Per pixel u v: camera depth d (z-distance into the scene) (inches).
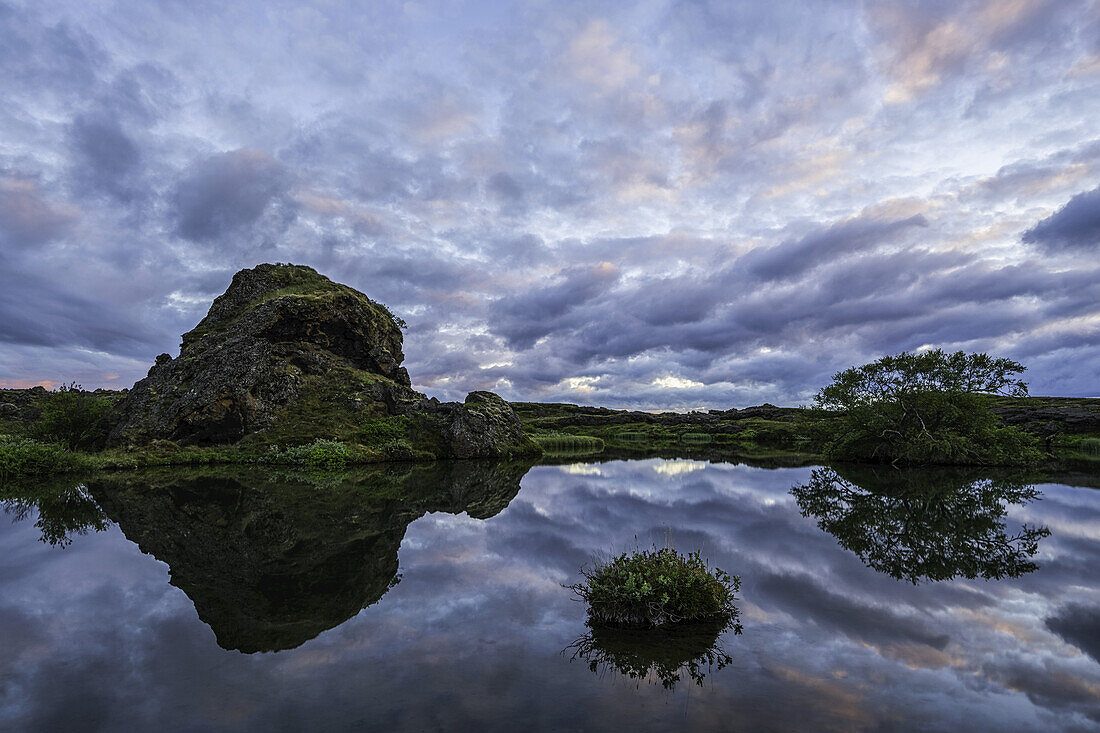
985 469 1530.5
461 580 428.1
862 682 248.1
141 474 1267.2
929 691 239.5
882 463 1765.5
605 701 225.5
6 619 339.6
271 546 551.5
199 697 232.7
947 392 1635.1
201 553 520.7
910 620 339.3
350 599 379.6
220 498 895.1
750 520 717.9
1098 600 385.7
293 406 1920.5
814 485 1152.2
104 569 462.0
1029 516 761.0
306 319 2203.5
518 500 906.7
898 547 559.5
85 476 1219.9
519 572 452.8
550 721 207.9
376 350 2395.4
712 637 306.5
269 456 1626.5
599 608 334.0
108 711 220.7
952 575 451.8
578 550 536.4
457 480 1232.8
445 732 199.2
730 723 207.2
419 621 333.1
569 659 272.7
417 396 2295.8
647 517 739.4
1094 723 211.0
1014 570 469.7
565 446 3046.3
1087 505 869.8
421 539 586.2
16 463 1190.3
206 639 305.0
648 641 299.4
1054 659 278.8
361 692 235.6
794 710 219.1
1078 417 2637.8
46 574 446.3
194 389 1866.4
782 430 3998.5
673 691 235.9
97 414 1838.1
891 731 203.2
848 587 413.7
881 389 1769.2
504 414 2287.2
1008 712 220.1
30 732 203.2
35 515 730.8
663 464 1782.7
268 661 272.2
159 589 405.4
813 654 282.0
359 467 1558.8
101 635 311.4
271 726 206.8
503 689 237.8
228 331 2222.0
